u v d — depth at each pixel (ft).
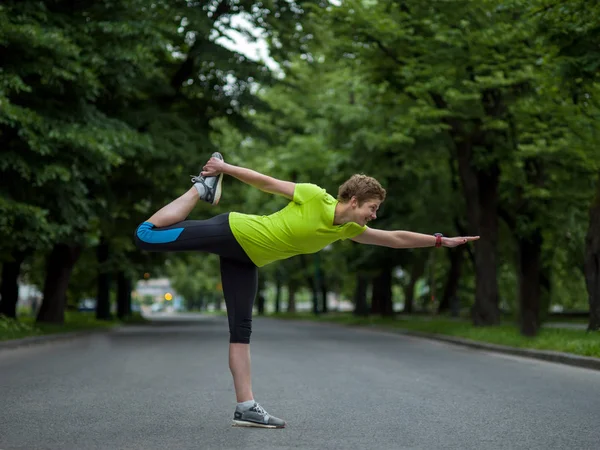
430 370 37.17
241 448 16.46
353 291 191.42
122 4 60.34
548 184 68.28
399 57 69.72
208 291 354.33
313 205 16.74
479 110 67.36
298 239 16.80
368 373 35.01
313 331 92.38
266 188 16.89
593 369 38.50
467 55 63.67
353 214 16.67
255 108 77.87
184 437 17.80
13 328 60.64
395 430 19.17
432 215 89.15
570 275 90.02
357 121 90.94
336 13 67.41
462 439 18.01
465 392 27.78
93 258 123.34
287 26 71.26
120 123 60.44
